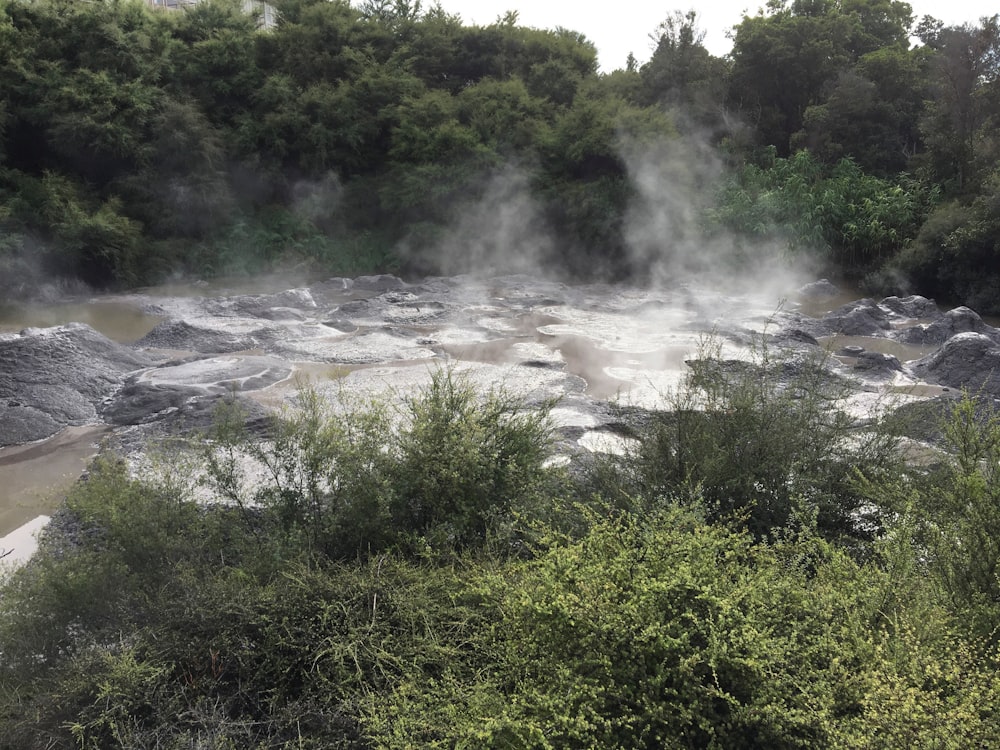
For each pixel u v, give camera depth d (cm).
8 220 2061
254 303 1756
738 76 3153
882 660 273
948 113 2503
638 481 525
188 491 485
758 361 1152
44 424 942
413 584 379
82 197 2247
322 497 475
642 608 299
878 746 246
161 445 634
